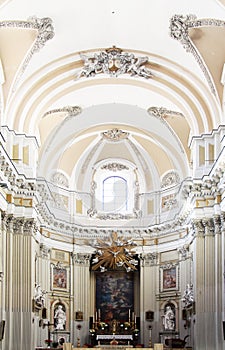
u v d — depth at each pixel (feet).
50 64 91.76
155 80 96.48
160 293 122.52
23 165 95.35
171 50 89.10
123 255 124.88
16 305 92.68
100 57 91.81
